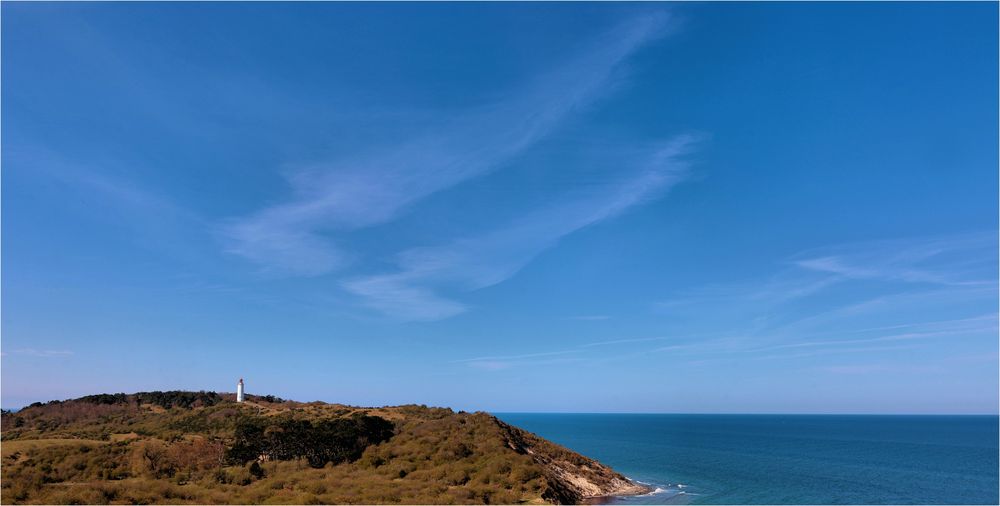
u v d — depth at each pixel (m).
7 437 67.12
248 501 37.62
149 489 39.91
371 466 54.41
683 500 56.44
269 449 58.00
